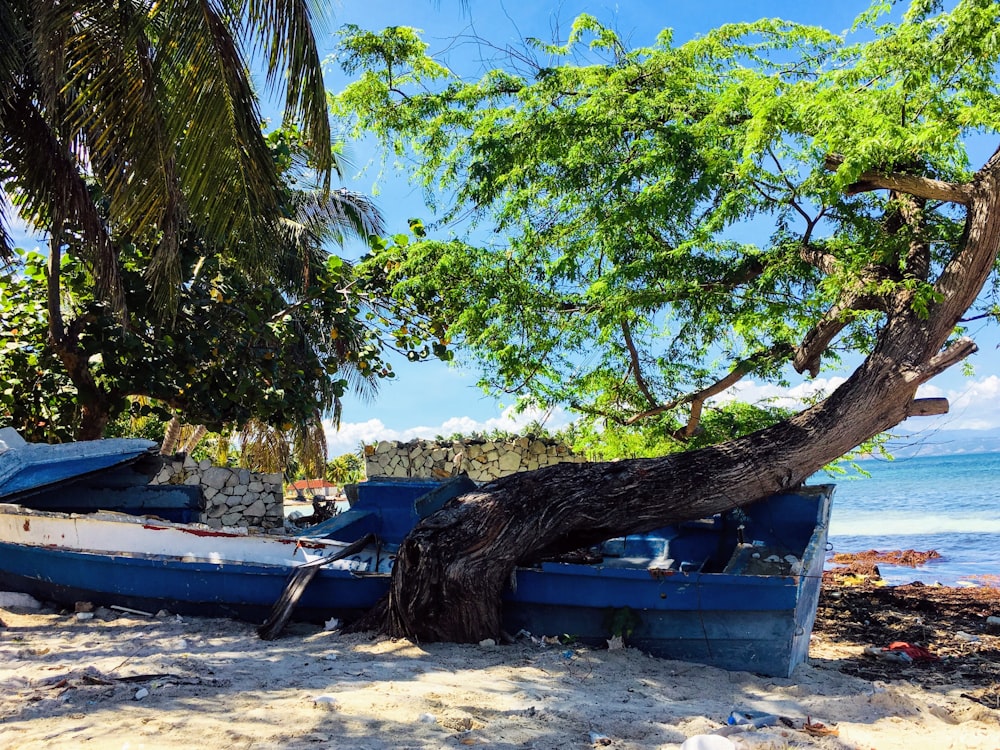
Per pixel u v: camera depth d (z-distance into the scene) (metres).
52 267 10.90
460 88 12.07
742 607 6.21
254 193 7.84
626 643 6.58
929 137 7.72
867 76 8.84
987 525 25.14
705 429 11.57
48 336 12.59
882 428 7.31
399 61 12.52
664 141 9.74
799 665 6.54
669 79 10.54
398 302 12.56
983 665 7.00
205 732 4.10
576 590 6.65
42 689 4.82
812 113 8.22
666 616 6.49
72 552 7.54
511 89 11.78
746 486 7.14
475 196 11.29
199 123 7.33
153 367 11.84
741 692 5.72
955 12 7.70
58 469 8.45
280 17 7.38
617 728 4.64
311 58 7.57
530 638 6.79
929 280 8.41
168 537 7.54
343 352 15.87
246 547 7.46
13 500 8.38
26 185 9.16
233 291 12.14
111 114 7.82
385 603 6.94
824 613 9.52
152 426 23.25
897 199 9.20
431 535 6.70
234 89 7.43
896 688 6.08
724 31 10.77
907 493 42.12
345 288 13.07
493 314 10.45
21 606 7.94
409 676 5.56
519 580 6.77
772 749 4.34
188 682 5.06
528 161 10.48
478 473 15.02
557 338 10.48
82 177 10.59
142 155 7.75
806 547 6.90
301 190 17.08
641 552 8.34
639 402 12.08
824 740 4.62
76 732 4.01
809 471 7.24
